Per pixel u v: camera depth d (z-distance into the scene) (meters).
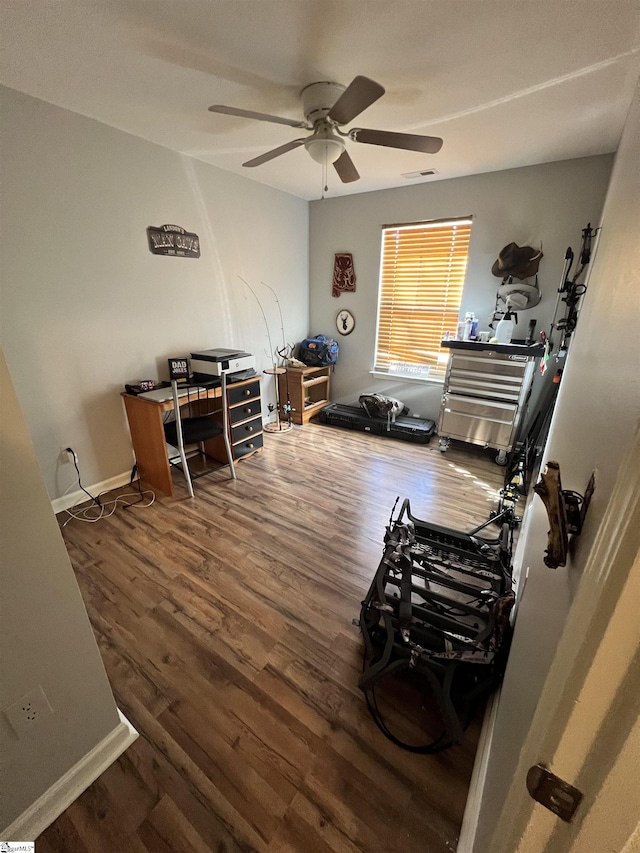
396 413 3.74
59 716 0.97
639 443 0.26
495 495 2.61
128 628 1.54
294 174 3.05
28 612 0.86
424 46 1.42
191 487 2.54
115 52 1.47
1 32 1.34
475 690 1.17
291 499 2.54
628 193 0.75
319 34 1.37
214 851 0.93
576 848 0.32
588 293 1.56
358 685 1.28
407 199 3.35
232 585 1.77
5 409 0.75
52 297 2.12
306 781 1.06
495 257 3.08
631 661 0.25
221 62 1.53
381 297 3.80
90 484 2.50
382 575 1.45
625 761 0.27
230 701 1.27
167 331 2.79
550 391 2.61
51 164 1.98
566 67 1.54
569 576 0.46
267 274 3.59
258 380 3.03
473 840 0.84
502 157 2.57
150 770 1.08
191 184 2.72
